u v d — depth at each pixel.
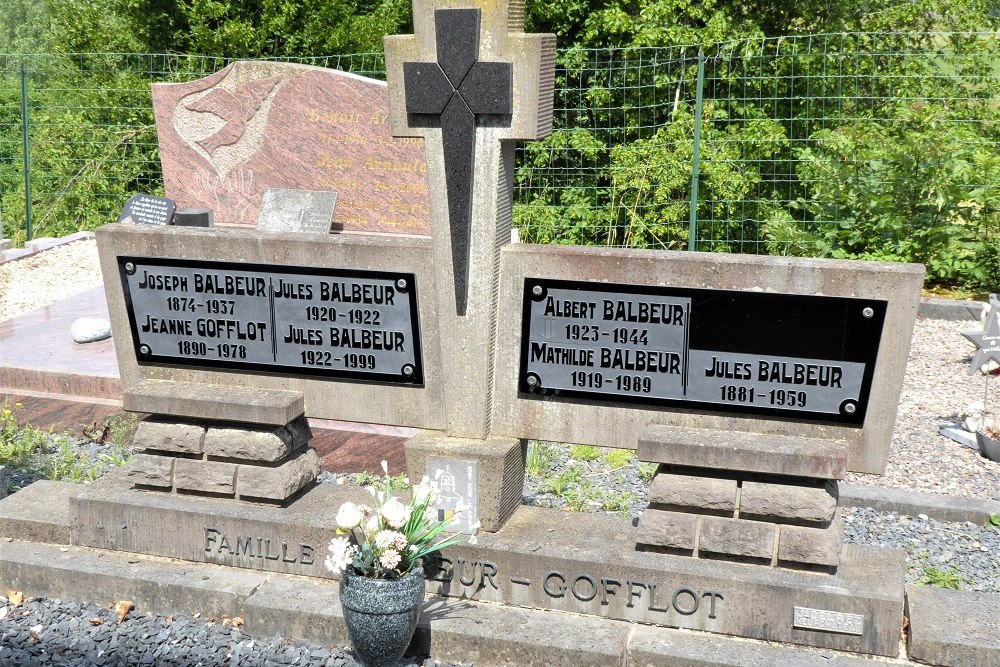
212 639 4.73
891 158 11.63
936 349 9.89
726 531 4.55
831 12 14.60
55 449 7.19
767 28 14.95
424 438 5.00
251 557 5.10
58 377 7.58
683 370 4.63
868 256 11.82
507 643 4.50
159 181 15.73
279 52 16.53
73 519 5.32
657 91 14.70
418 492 4.57
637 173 13.42
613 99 15.01
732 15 14.87
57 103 16.30
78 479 6.62
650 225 13.41
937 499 6.37
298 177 10.27
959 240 11.77
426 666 4.53
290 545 5.02
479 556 4.77
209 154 10.61
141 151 15.72
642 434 4.62
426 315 4.92
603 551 4.70
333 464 6.83
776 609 4.44
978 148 11.95
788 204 13.56
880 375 4.41
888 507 6.38
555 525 4.97
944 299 11.23
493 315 4.83
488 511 4.84
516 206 14.52
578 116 14.80
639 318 4.63
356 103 9.82
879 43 13.80
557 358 4.79
